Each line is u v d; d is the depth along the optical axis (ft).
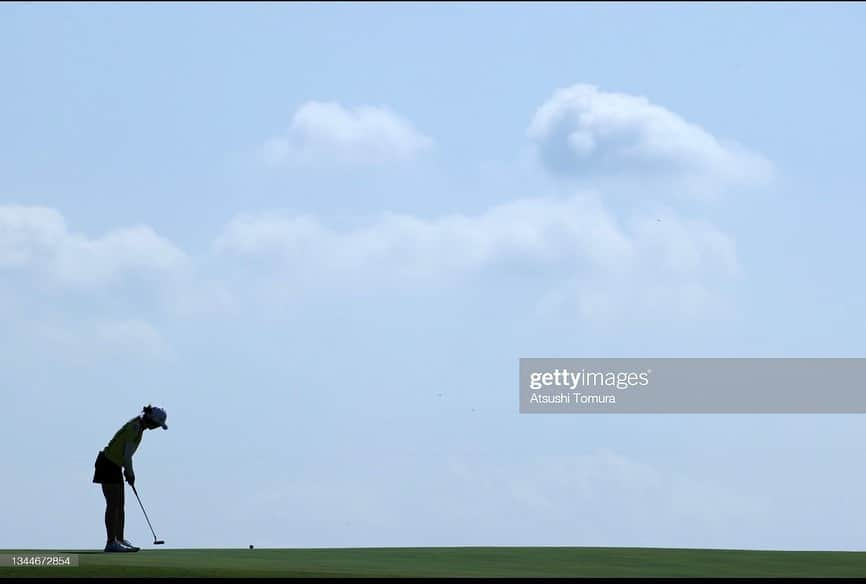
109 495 104.99
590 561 102.83
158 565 86.28
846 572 93.76
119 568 84.53
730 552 114.32
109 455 105.09
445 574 87.81
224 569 84.94
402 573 86.99
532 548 115.34
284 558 98.22
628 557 107.55
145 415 106.32
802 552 112.78
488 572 90.38
